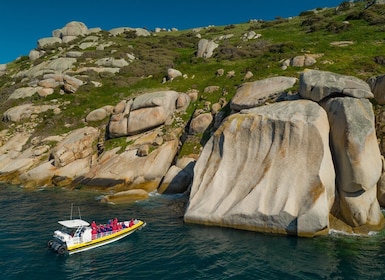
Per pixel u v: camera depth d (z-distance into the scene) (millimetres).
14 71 92938
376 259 20016
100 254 22562
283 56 53000
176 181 38562
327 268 19000
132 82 67125
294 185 24500
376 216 24672
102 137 50094
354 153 23891
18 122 59469
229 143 29000
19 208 33625
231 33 91188
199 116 44000
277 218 23797
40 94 66062
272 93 35406
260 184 25609
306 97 28984
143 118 46125
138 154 43219
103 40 99188
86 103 61594
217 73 55406
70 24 112875
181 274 18938
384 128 29109
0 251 23062
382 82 30125
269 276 18250
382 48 47906
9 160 51906
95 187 41719
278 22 91000
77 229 24719
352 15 68500
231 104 39094
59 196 38781
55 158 46094
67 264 21125
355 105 25469
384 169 26969
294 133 26062
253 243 22562
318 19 76188
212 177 28594
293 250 21297
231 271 18938
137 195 36250
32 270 20297
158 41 97562
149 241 24047
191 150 41688
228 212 25734
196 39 94500
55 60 82438
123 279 18781
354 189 24281
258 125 28062
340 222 24609
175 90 54219
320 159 24609
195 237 24188
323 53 49344
